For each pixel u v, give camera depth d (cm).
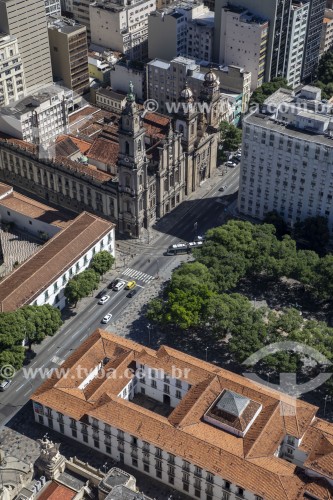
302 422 18600
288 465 17625
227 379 19638
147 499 16712
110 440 18988
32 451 19538
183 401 19325
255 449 17750
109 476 17350
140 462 18862
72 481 17762
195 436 18025
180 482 18412
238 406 18512
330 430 18675
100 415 18750
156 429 18288
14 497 17650
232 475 17275
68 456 19450
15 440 19850
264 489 16962
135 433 18300
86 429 19238
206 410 18900
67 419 19400
